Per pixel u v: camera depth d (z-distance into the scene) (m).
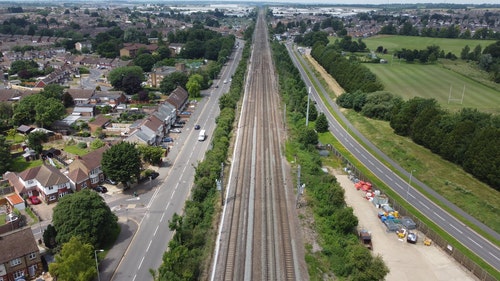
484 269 72.12
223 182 99.75
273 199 94.50
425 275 71.75
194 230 78.44
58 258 66.38
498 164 98.19
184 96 177.75
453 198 98.38
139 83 193.75
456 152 112.44
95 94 176.62
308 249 76.31
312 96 192.62
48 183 93.00
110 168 97.38
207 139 136.50
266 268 70.62
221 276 68.31
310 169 109.69
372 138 139.12
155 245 78.69
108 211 78.88
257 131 142.00
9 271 67.19
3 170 109.81
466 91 189.62
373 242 81.19
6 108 150.00
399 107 145.25
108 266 72.25
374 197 96.69
